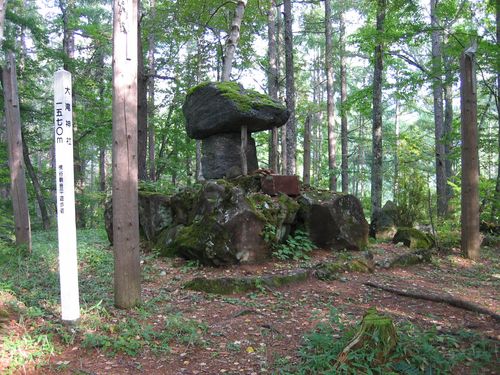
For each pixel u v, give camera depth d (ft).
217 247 24.06
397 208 40.68
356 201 30.07
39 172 71.97
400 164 49.39
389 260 27.68
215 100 30.22
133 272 18.12
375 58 49.67
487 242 38.83
